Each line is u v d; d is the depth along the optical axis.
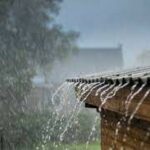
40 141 20.94
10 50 32.50
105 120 7.44
